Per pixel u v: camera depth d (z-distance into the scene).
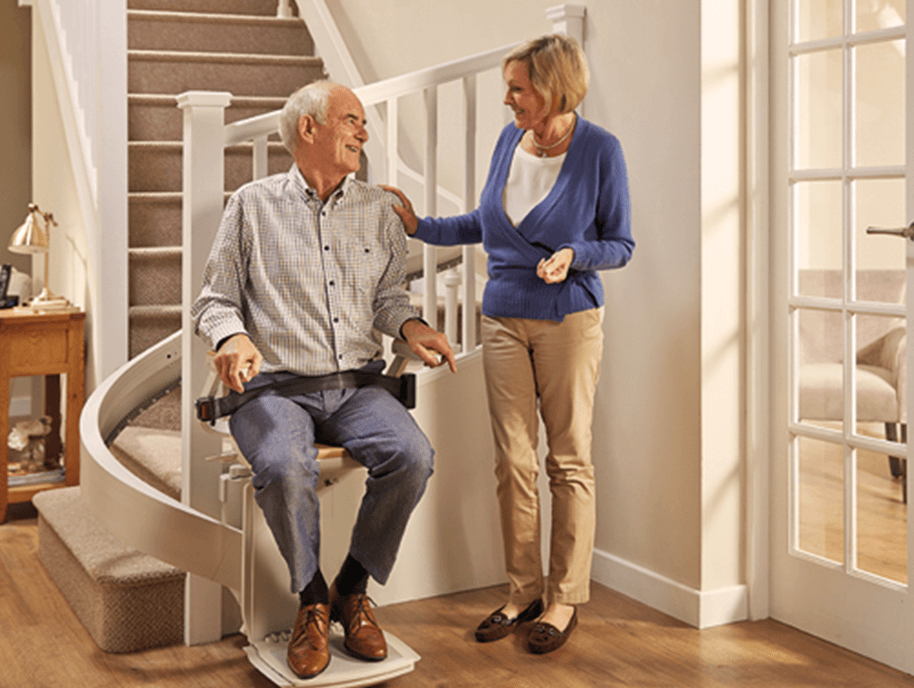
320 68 4.75
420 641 2.61
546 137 2.46
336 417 2.35
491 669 2.44
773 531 2.78
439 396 2.88
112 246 3.52
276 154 4.14
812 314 2.63
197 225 2.53
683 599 2.77
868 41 2.43
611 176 2.45
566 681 2.37
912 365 2.36
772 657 2.52
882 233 2.34
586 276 2.51
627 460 2.97
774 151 2.69
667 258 2.76
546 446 3.06
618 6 2.87
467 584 2.99
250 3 5.09
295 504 2.14
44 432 3.93
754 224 2.69
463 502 2.96
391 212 2.45
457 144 3.88
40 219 4.65
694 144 2.64
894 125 2.38
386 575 2.33
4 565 3.24
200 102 2.50
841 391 2.56
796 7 2.61
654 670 2.44
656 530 2.88
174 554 2.40
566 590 2.59
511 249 2.51
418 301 3.68
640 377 2.90
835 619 2.61
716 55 2.63
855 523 2.54
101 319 3.51
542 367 2.53
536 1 3.34
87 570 2.62
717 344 2.69
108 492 2.49
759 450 2.75
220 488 2.54
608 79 2.93
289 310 2.31
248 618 2.41
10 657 2.51
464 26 3.78
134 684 2.36
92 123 3.69
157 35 4.57
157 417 3.56
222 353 2.14
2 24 4.93
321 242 2.31
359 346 2.40
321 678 2.22
